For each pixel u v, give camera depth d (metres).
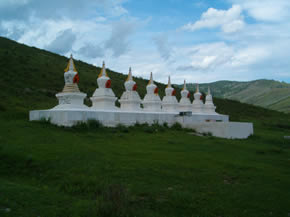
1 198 8.42
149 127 25.86
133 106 28.58
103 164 12.86
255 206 9.59
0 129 18.42
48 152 13.93
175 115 31.61
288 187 11.73
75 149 15.06
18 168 11.85
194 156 16.23
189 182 11.62
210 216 8.72
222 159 16.19
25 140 16.17
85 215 7.96
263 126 46.50
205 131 28.75
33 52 67.19
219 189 11.02
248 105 81.88
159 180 11.51
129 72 29.44
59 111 21.22
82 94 23.50
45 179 11.02
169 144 19.84
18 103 33.25
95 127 22.00
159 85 80.88
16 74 46.56
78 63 76.62
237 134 29.20
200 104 39.91
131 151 16.22
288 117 73.12
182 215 8.72
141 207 8.99
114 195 8.48
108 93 25.92
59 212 8.05
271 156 18.84
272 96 167.00
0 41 65.06
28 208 8.08
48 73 52.91
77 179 10.70
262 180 12.54
